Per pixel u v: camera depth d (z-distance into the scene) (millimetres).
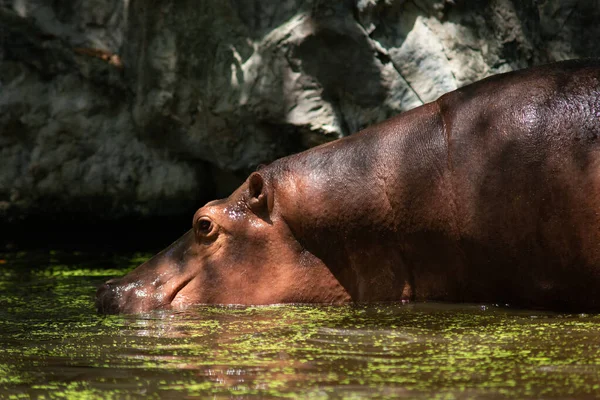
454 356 14336
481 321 17656
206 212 20875
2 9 32938
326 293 20375
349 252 20328
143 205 35406
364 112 31578
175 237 35594
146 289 20453
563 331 16281
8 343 16547
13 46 33938
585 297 18422
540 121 18578
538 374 12953
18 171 34719
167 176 34938
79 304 21688
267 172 20969
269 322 17953
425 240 19891
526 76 19688
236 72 31875
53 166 34781
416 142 20078
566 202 18047
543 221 18297
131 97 34062
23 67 34312
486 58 31734
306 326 17406
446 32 31578
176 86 32719
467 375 13023
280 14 31234
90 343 16328
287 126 31875
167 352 15227
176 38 32281
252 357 14602
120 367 14195
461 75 31516
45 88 34438
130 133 34719
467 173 19172
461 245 19453
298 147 32875
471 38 31688
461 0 31391
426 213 19703
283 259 20531
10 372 14062
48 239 35562
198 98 32719
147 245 34688
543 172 18266
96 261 30281
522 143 18562
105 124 34625
